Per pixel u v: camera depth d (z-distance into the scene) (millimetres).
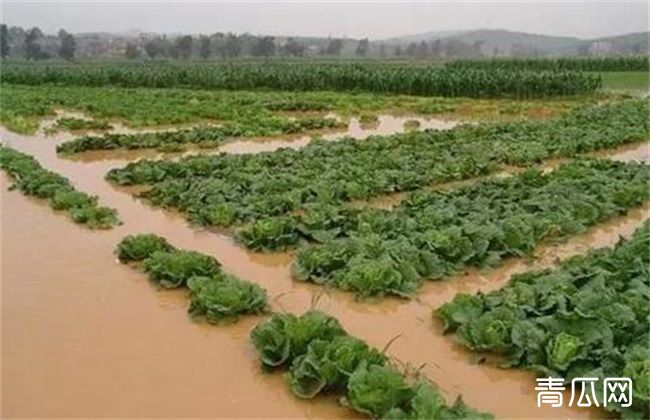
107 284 9078
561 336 6582
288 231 10664
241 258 10172
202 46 132250
